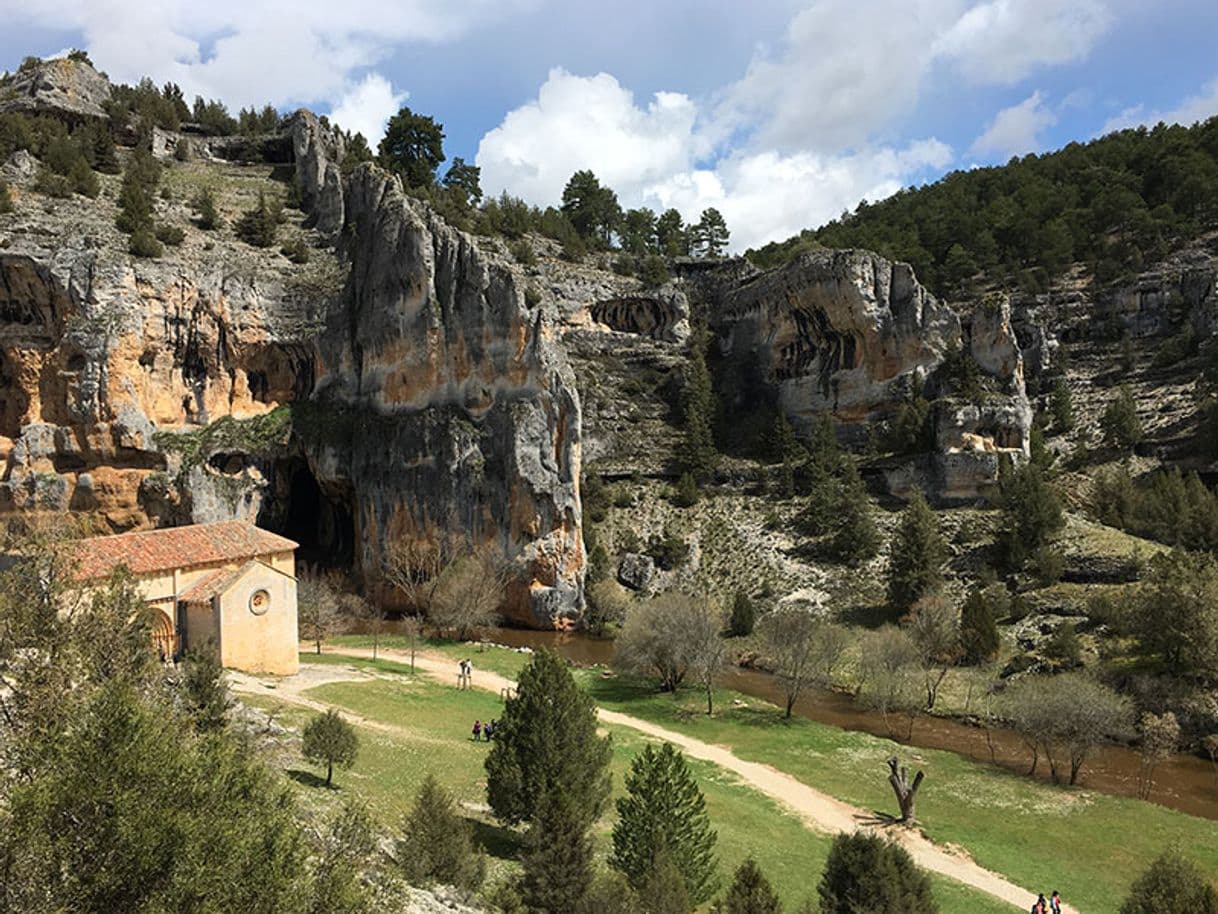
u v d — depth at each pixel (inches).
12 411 3786.9
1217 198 5526.6
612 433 4741.6
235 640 2282.2
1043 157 7342.5
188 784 653.9
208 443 3870.6
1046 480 3848.4
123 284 3732.8
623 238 6328.7
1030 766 2199.8
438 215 4377.5
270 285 4190.5
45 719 723.4
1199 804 1982.0
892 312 4389.8
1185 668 2512.3
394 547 3858.3
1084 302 5334.6
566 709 1400.1
